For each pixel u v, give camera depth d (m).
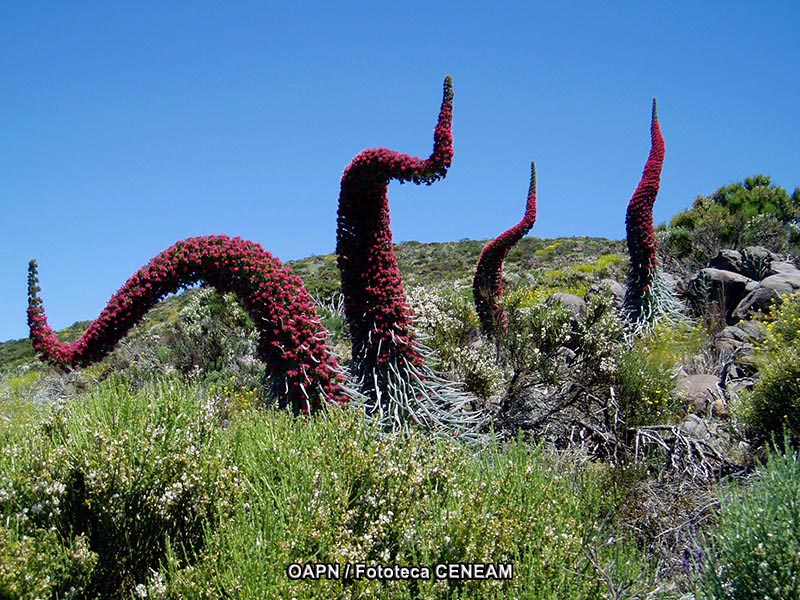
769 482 4.25
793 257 16.23
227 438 5.07
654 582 4.17
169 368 9.41
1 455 4.23
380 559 3.83
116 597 3.86
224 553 3.72
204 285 6.30
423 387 6.70
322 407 5.96
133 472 3.98
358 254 6.72
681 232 17.83
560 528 4.23
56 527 3.76
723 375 8.45
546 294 15.38
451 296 9.98
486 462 5.34
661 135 12.41
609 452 6.88
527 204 10.45
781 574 3.67
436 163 6.09
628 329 11.05
